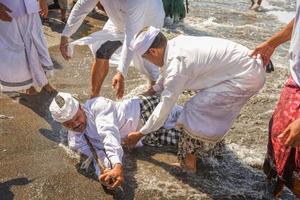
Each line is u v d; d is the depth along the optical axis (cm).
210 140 356
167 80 330
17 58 455
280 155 319
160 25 446
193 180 370
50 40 660
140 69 470
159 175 374
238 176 377
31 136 421
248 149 416
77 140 379
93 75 457
